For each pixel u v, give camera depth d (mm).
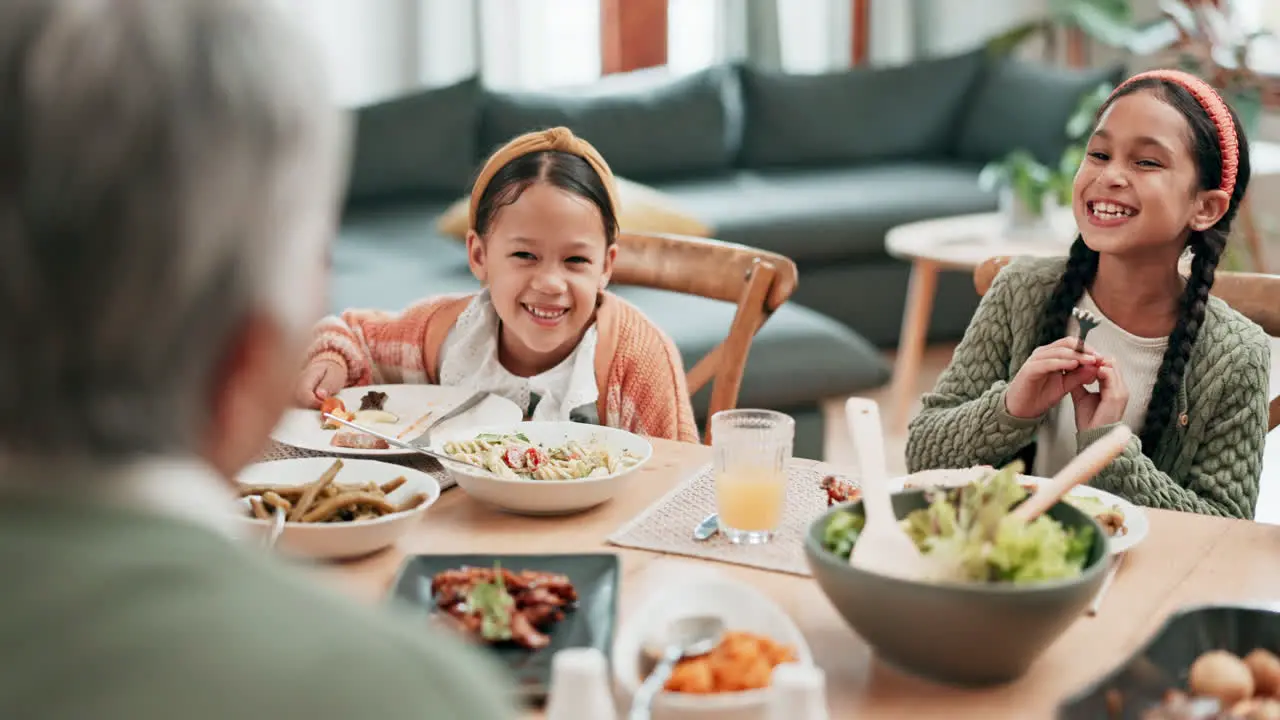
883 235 4332
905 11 5398
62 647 425
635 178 4477
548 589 1042
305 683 431
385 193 4184
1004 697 942
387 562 1179
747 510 1212
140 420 462
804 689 785
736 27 5098
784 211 4230
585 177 1671
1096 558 966
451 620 1013
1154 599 1108
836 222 4262
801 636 941
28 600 432
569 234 1650
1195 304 1619
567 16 4793
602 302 1769
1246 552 1207
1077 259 1703
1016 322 1732
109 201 436
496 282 1687
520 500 1269
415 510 1193
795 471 1432
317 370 1692
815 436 3346
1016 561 926
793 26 5227
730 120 4766
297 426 1551
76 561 440
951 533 984
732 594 973
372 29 4422
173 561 452
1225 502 1577
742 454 1209
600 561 1113
